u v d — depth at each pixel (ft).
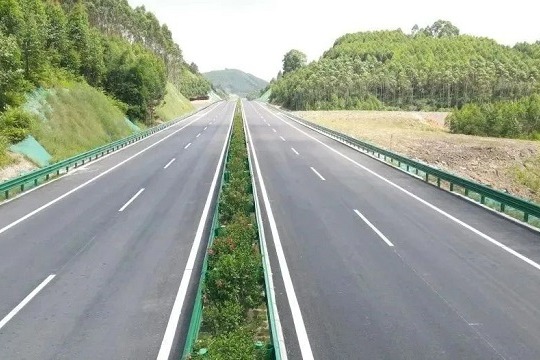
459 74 456.45
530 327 28.40
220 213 49.90
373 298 32.53
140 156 106.52
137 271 37.83
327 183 75.31
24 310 30.89
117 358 25.35
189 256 41.37
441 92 458.91
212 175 82.38
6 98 103.55
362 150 116.88
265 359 22.16
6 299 32.55
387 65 493.36
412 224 51.55
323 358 25.00
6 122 96.12
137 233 48.19
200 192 68.13
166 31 456.45
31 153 93.97
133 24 354.33
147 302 32.22
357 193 67.82
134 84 182.39
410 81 461.37
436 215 55.62
